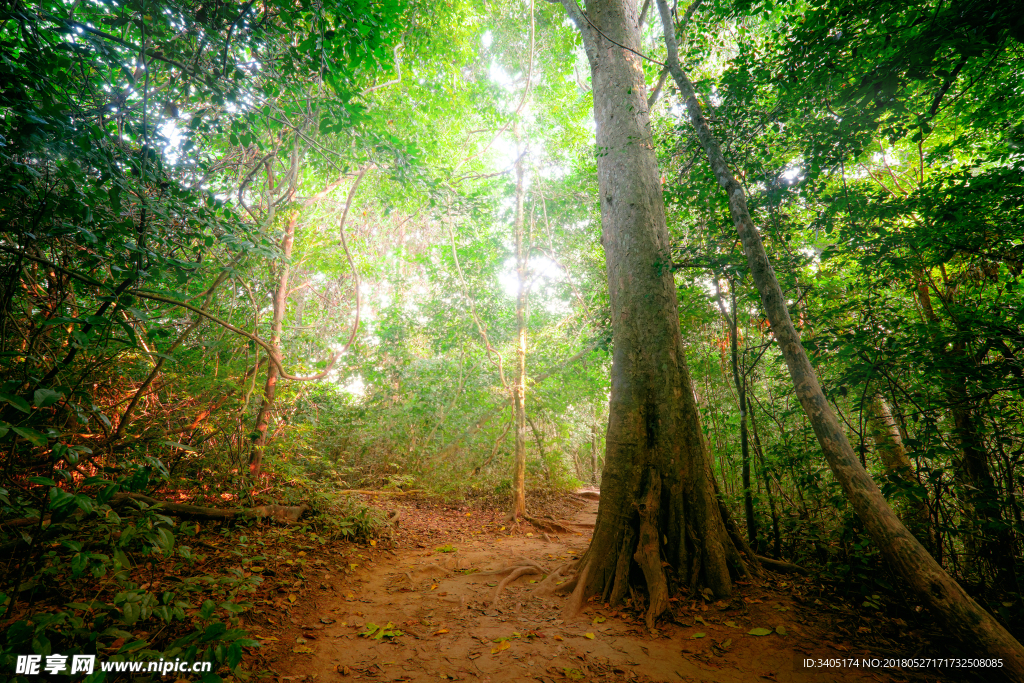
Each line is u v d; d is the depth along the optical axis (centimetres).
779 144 509
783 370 566
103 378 456
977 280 446
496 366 1112
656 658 350
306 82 445
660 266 533
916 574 288
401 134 761
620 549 473
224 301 617
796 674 321
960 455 393
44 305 364
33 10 293
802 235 545
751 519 544
